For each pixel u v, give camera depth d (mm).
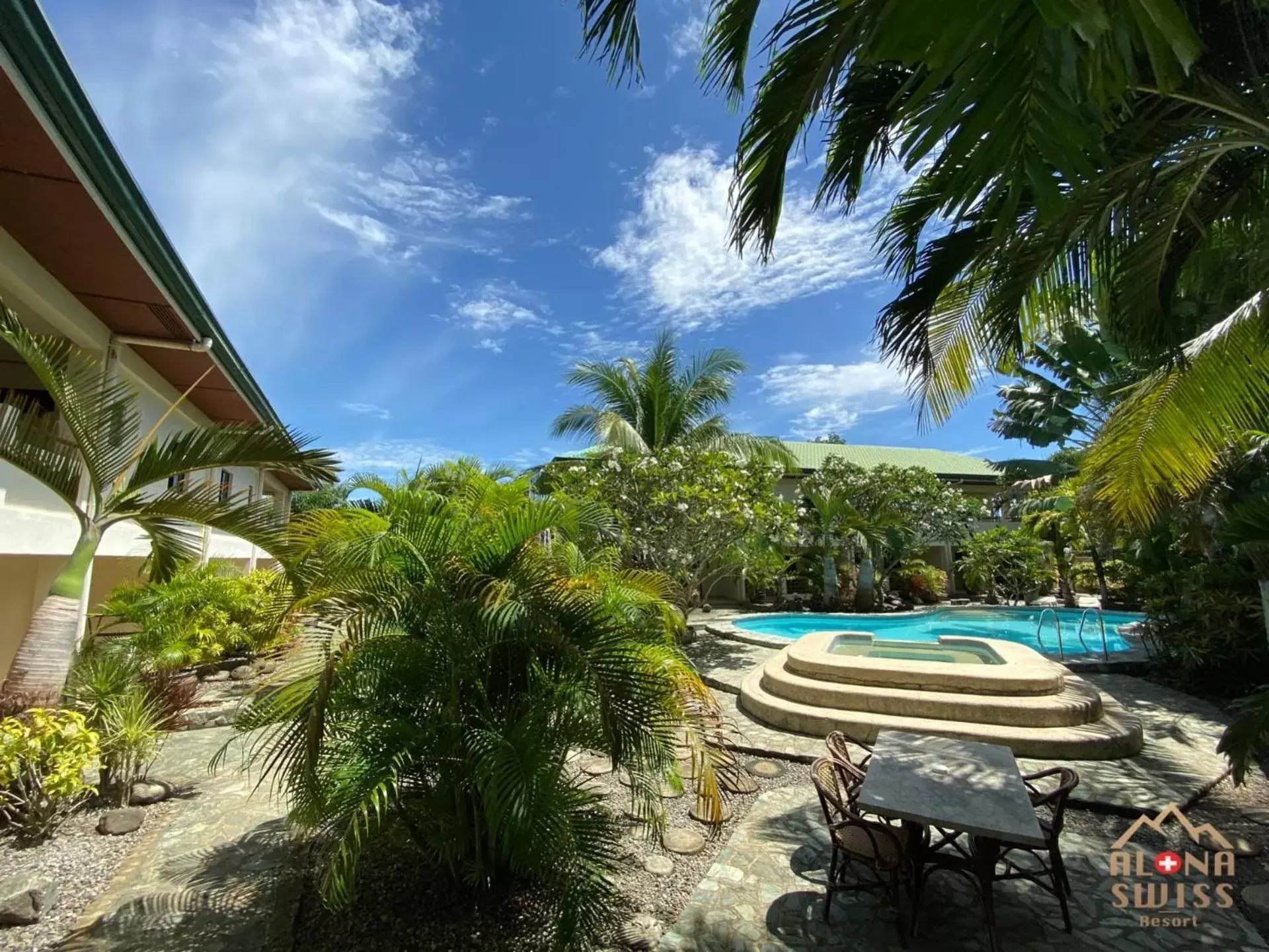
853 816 3139
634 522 10727
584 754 5582
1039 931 3115
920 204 5082
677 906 3336
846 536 17562
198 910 3234
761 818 4426
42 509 6004
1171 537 8977
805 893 3471
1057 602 18516
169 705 5469
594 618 2865
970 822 2750
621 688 2631
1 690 4648
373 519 3070
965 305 5469
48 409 7547
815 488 18016
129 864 3758
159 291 6004
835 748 3830
